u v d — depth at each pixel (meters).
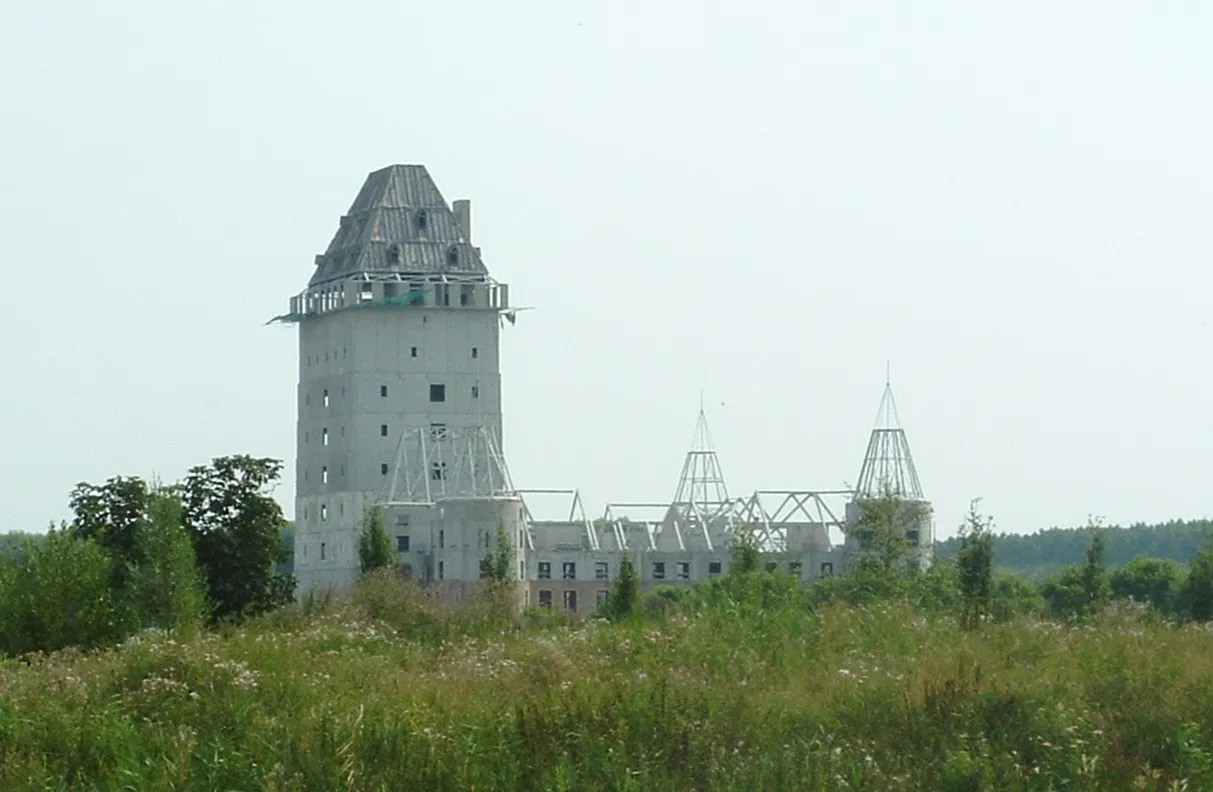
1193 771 33.47
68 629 74.62
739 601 60.94
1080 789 32.97
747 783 33.16
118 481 119.75
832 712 37.97
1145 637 47.31
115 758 36.50
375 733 35.94
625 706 37.19
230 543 117.75
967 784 32.97
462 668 45.41
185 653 45.50
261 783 33.81
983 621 53.69
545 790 33.12
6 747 37.41
